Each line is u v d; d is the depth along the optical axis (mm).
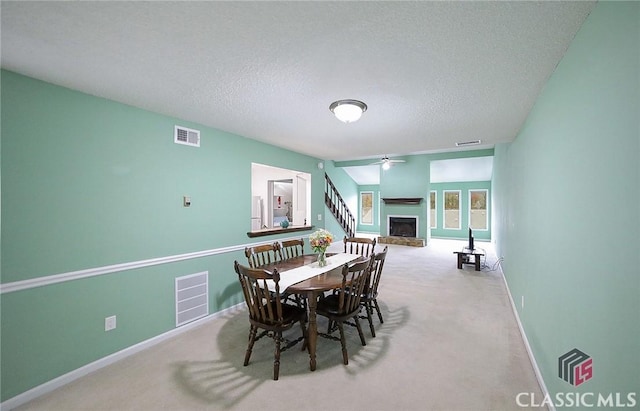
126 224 2510
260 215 6684
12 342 1881
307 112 2711
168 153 2844
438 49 1574
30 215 1966
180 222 2959
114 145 2426
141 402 1884
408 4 1198
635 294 903
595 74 1199
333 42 1510
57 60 1729
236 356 2443
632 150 919
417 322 3098
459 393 1944
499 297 3895
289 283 2383
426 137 3775
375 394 1938
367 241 3871
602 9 1133
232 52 1623
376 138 3844
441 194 10367
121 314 2457
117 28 1394
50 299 2053
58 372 2070
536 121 2305
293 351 2514
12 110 1893
